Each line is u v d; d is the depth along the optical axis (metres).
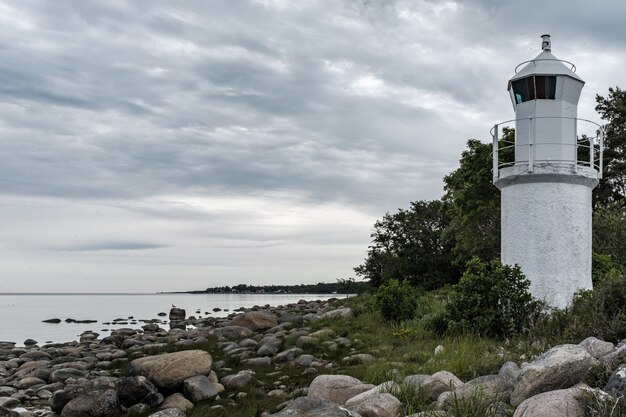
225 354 17.34
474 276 15.30
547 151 16.52
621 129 37.50
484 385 8.41
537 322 13.70
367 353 15.12
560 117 16.61
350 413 8.02
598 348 9.58
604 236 25.14
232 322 24.42
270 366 15.05
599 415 6.33
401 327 17.64
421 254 37.03
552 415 6.44
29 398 14.14
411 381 9.53
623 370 7.14
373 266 38.81
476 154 28.39
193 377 12.29
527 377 7.89
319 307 34.34
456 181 30.61
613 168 36.25
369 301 23.41
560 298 15.77
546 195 16.19
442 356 11.87
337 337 18.16
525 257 16.31
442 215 37.53
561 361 7.88
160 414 9.73
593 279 18.34
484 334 14.29
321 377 10.69
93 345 25.08
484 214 28.17
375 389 9.41
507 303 14.61
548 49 17.41
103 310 72.38
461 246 30.78
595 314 12.30
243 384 12.97
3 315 61.25
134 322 47.03
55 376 16.19
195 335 23.53
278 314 30.53
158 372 12.22
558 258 15.98
